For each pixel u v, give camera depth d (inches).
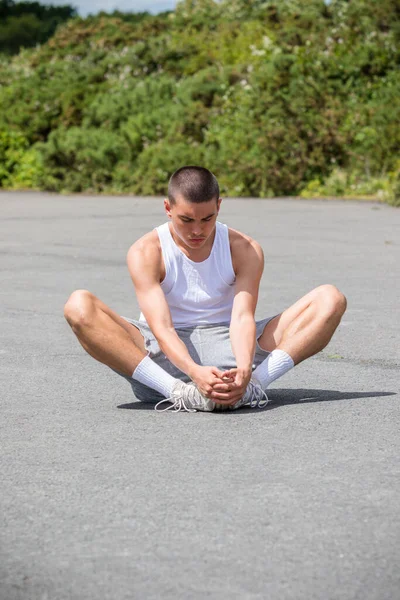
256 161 870.4
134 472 154.3
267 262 440.5
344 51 982.4
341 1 1135.0
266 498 141.2
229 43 1235.2
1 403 206.1
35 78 1258.6
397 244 506.9
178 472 153.9
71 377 233.1
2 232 589.9
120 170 960.9
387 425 182.9
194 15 1385.3
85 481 150.3
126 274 414.0
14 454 165.6
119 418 191.0
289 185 864.3
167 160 924.6
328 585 111.6
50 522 132.7
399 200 748.0
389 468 155.4
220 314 202.8
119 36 1375.5
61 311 328.5
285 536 126.3
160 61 1238.9
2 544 125.0
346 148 880.3
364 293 356.2
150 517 134.0
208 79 1058.7
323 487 146.0
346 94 928.3
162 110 1026.7
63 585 112.3
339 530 128.4
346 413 192.5
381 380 226.2
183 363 189.5
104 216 689.6
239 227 592.7
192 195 186.2
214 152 919.0
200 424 184.7
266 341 204.4
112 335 196.2
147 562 118.5
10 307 336.5
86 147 997.2
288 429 180.1
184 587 111.2
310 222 621.9
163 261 199.2
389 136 869.2
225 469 155.3
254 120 921.5
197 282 200.1
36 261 457.4
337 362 247.3
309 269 418.0
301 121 884.6
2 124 1117.7
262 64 1034.7
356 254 468.1
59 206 789.9
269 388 219.3
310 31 1079.0
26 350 266.8
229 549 122.2
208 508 137.3
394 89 916.6
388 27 992.2
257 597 108.5
